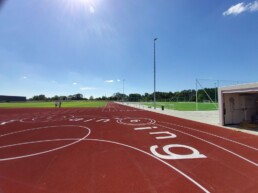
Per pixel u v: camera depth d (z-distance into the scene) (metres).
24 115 24.89
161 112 29.08
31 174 6.00
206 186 5.21
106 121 18.53
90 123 17.11
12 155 7.93
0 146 9.34
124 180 5.57
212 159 7.34
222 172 6.12
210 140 10.39
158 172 6.13
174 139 10.68
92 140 10.51
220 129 13.72
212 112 28.25
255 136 11.30
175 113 26.97
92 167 6.56
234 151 8.34
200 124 16.25
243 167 6.53
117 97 141.38
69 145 9.47
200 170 6.30
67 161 7.16
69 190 5.01
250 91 12.81
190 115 23.88
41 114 26.25
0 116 23.62
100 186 5.21
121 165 6.75
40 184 5.34
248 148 8.80
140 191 4.95
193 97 74.88
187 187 5.16
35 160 7.30
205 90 36.78
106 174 5.99
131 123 17.09
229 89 14.58
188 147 9.02
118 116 23.39
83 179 5.64
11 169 6.42
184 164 6.84
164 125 15.83
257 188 5.10
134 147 9.06
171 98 92.62
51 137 11.30
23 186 5.24
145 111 31.75
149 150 8.56
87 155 7.87
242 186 5.21
